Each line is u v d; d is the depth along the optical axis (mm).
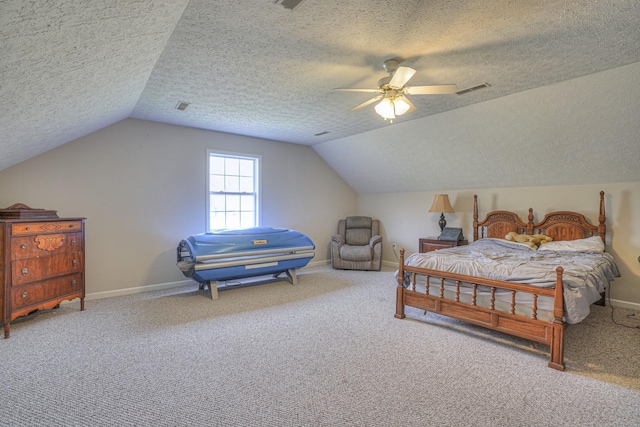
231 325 3018
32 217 3102
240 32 2090
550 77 2877
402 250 3223
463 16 1905
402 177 5551
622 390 1965
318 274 5285
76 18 1397
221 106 3656
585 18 1932
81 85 2234
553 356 2236
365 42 2227
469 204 5023
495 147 4066
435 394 1923
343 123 4406
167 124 4387
